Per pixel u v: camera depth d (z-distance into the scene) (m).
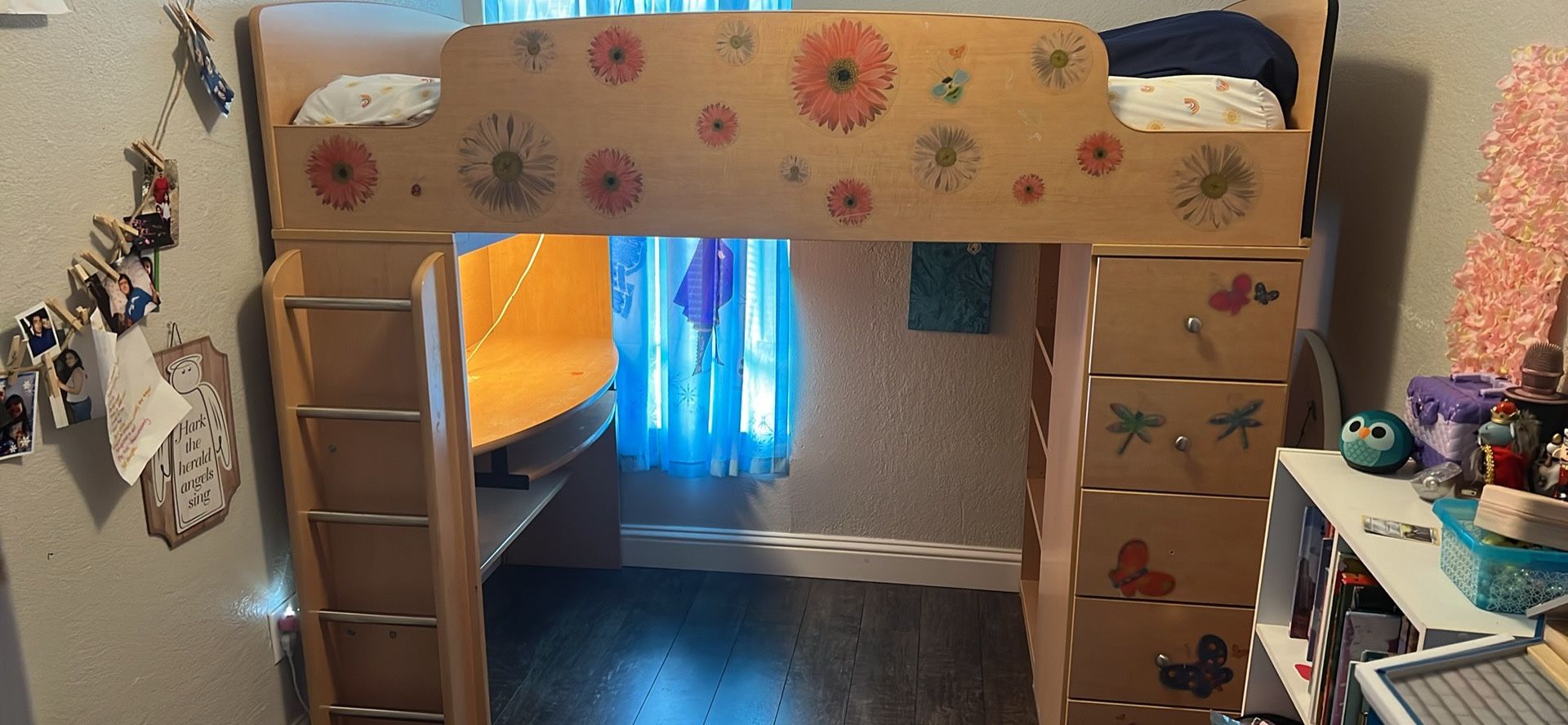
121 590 1.72
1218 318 1.90
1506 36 1.55
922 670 2.71
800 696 2.59
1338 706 1.37
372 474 2.14
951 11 2.70
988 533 3.12
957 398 3.02
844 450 3.11
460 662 2.20
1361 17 2.17
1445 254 1.74
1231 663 2.07
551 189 1.96
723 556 3.23
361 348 2.07
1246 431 1.94
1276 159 1.82
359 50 2.23
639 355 3.02
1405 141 1.92
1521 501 1.12
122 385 1.67
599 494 3.16
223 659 1.99
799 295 2.98
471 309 3.00
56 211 1.55
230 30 1.93
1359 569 1.37
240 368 2.00
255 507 2.07
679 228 1.96
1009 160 1.87
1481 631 1.11
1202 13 2.05
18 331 1.49
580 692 2.60
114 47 1.64
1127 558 2.04
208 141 1.87
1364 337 2.09
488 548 2.36
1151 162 1.85
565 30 1.88
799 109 1.88
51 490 1.57
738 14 1.84
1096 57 1.81
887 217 1.92
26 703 1.55
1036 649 2.57
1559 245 1.36
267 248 2.06
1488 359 1.53
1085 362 1.96
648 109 1.91
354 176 1.99
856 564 3.19
